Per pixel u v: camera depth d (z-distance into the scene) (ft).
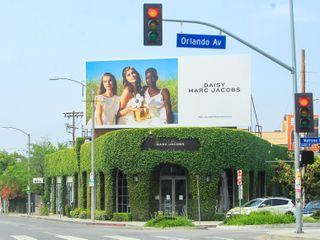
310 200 170.71
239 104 188.44
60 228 120.06
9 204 294.87
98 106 198.49
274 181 188.85
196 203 149.59
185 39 73.97
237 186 156.46
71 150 206.90
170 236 90.74
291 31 86.74
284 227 115.14
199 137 150.92
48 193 248.93
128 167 152.87
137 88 196.24
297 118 83.97
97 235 93.45
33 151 266.57
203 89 190.90
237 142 153.89
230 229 114.73
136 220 151.84
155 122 193.88
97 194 171.32
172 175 156.04
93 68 199.93
